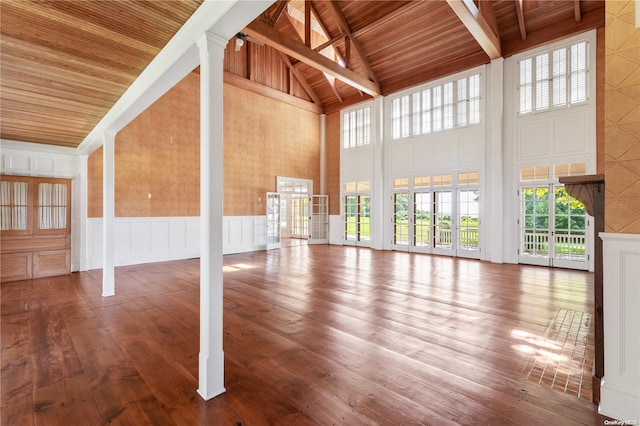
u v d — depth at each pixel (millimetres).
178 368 2480
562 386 2191
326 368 2455
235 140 8953
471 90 7852
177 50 2377
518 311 3760
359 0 7977
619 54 1825
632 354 1795
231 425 1812
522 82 7004
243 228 9125
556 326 3285
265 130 9695
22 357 2654
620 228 1834
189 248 7840
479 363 2523
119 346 2873
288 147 10352
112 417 1886
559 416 1864
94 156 6488
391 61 8992
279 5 7016
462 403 1999
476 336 3047
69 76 2979
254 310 3852
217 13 1966
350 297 4398
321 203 11336
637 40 1771
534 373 2367
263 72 9750
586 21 6156
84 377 2342
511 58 7105
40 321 3498
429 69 8586
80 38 2359
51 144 5699
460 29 7547
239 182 9031
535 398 2051
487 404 1988
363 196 10477
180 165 7695
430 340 2963
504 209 7219
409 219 9109
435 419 1844
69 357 2656
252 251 9250
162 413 1923
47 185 5785
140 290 4836
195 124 7973
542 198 6781
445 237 8453
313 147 11180
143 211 7117
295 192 10516
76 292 4711
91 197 6449
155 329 3277
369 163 10141
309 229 11070
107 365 2525
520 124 7008
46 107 3752
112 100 3584
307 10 7770
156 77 2678
